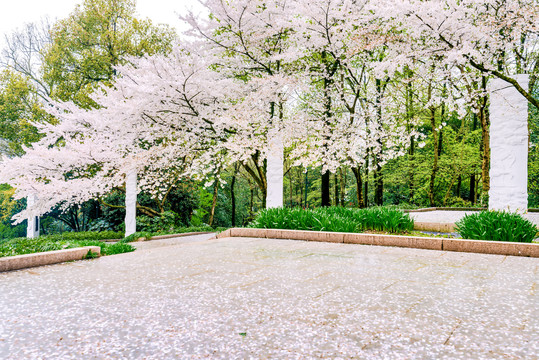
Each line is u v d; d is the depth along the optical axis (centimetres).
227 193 3209
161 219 2009
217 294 390
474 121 2647
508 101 1164
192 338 268
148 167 1788
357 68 1759
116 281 458
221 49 1409
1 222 3247
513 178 1162
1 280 468
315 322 302
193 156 1631
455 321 302
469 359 229
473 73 1153
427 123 2447
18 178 1524
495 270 510
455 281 446
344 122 1427
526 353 238
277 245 775
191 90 1279
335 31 1234
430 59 1194
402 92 1981
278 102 1449
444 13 1008
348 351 243
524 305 345
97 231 2177
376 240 763
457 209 1992
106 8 2370
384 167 2538
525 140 1159
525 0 1073
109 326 295
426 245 709
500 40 1100
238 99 1509
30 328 291
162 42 2386
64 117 1523
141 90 1196
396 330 282
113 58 2359
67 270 532
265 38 1398
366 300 365
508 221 707
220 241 855
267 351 244
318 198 3753
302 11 1168
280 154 1347
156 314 324
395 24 1153
